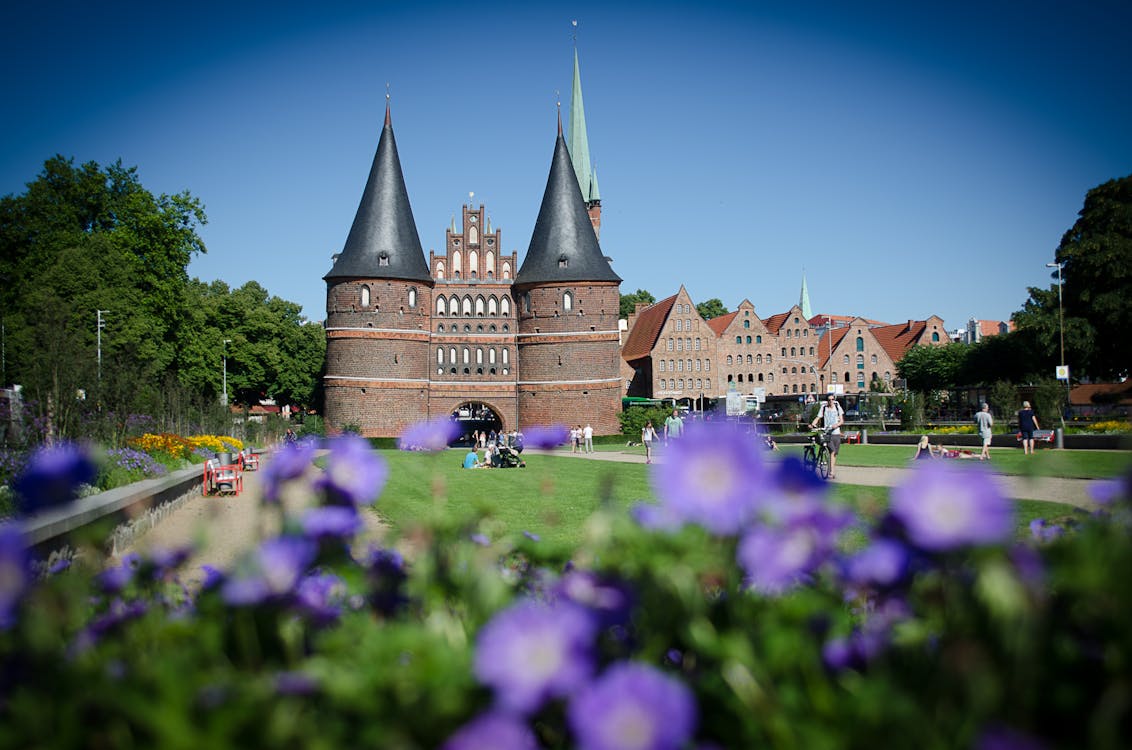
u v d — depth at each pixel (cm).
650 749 199
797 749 232
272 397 8756
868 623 332
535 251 7200
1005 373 6719
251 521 1379
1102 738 232
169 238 5488
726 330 10281
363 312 6831
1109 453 2664
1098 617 253
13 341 4531
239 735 224
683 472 247
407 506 1623
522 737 222
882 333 11662
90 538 365
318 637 293
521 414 7238
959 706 238
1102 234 5484
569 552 368
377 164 7031
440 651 249
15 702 245
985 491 245
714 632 274
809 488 295
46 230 5178
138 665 258
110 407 2239
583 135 10125
